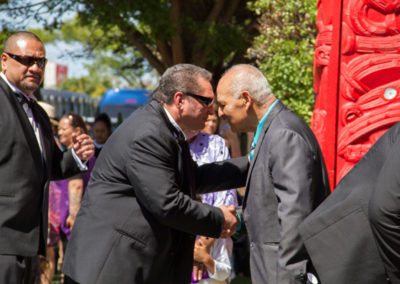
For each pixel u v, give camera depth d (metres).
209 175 5.82
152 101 5.36
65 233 9.70
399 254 4.24
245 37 17.53
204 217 5.20
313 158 5.01
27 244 5.74
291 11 11.88
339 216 4.50
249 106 5.20
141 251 5.21
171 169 5.19
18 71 5.87
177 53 17.81
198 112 5.30
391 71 6.20
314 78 6.57
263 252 5.05
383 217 4.21
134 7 15.86
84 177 9.00
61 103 31.95
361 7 6.22
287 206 4.84
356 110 6.28
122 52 20.02
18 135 5.73
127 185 5.23
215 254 6.84
